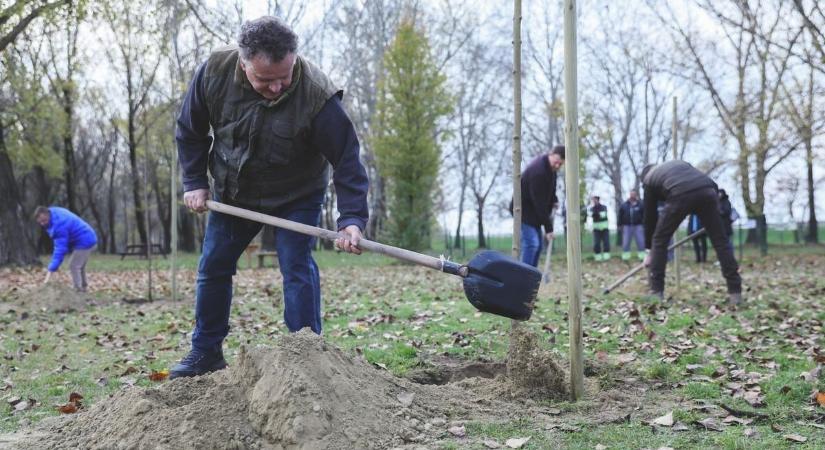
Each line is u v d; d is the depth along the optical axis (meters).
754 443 3.14
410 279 14.06
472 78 38.38
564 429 3.33
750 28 19.50
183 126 4.03
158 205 38.12
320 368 3.21
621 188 37.00
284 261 4.01
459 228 37.06
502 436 3.23
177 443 2.91
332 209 39.34
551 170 8.41
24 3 15.55
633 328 6.45
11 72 23.03
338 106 3.81
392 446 3.01
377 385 3.49
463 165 42.03
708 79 23.77
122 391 3.47
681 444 3.15
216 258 4.16
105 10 17.16
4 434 3.48
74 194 33.03
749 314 7.38
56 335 7.25
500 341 5.95
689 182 8.31
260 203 4.02
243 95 3.73
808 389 4.07
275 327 7.38
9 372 5.31
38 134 28.72
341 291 11.55
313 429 2.90
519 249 4.45
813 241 29.20
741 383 4.30
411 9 28.55
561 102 32.03
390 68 23.62
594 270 16.66
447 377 4.74
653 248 8.76
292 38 3.36
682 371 4.68
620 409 3.73
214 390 3.17
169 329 7.36
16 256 21.22
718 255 8.35
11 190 21.34
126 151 42.28
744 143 21.45
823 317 7.07
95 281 15.90
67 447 3.07
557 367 4.00
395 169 23.55
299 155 3.89
